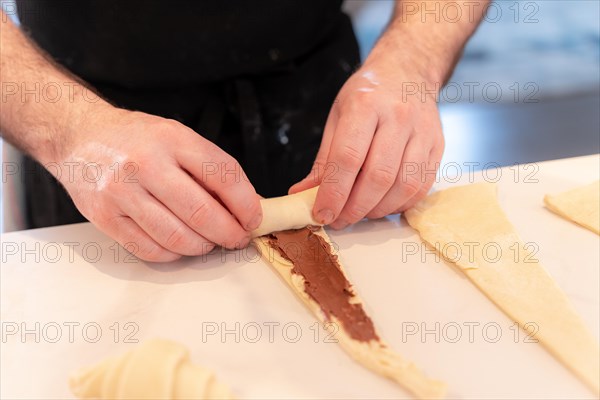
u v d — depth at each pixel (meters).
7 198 1.45
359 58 1.54
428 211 1.02
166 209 0.88
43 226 1.41
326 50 1.45
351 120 0.95
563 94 1.85
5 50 1.13
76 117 1.01
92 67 1.32
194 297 0.87
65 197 1.38
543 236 0.96
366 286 0.87
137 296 0.88
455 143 1.73
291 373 0.74
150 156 0.87
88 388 0.67
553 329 0.77
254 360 0.76
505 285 0.85
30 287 0.90
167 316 0.84
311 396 0.71
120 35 1.25
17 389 0.74
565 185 1.09
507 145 1.71
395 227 1.01
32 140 1.04
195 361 0.76
